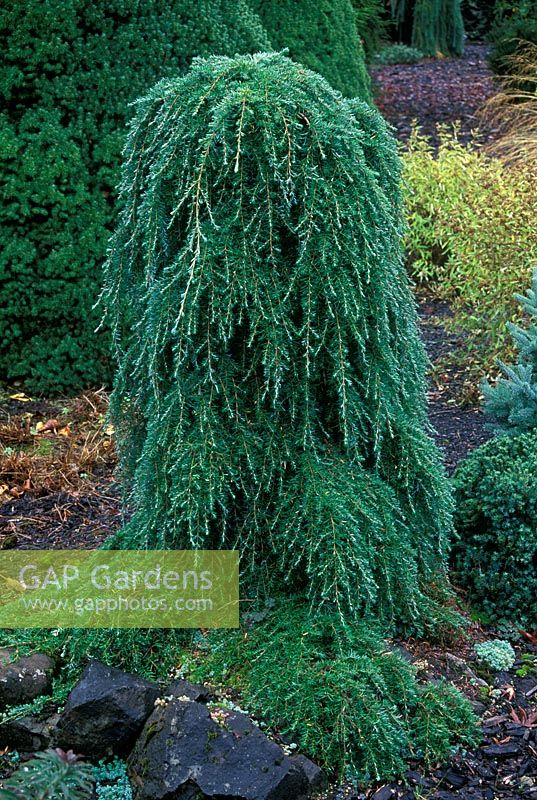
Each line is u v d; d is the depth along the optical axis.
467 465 3.35
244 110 2.46
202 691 2.41
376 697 2.46
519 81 10.63
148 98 2.66
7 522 3.69
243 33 5.05
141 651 2.58
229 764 2.19
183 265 2.52
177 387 2.62
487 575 3.10
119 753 2.37
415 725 2.46
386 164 2.79
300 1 6.93
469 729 2.51
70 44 4.45
